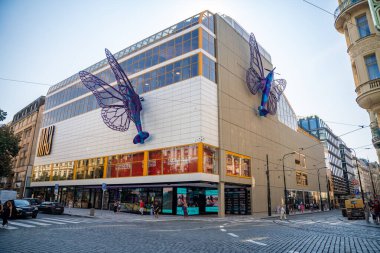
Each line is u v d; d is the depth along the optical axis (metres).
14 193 27.02
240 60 36.66
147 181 29.97
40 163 48.47
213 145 28.25
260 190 36.00
